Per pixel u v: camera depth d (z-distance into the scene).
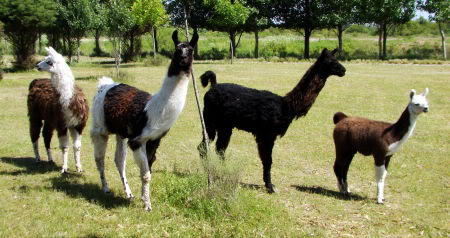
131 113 5.38
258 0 37.75
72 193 6.00
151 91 16.91
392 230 5.23
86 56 44.12
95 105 5.89
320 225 5.33
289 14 40.00
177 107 5.17
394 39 52.00
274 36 59.72
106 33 24.05
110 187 6.33
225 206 5.39
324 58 6.43
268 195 6.38
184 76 5.09
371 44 46.53
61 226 4.86
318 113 13.05
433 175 7.58
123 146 5.91
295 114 6.61
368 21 37.62
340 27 38.47
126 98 5.56
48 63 6.52
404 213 5.84
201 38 54.53
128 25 21.59
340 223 5.43
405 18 37.03
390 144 6.05
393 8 35.91
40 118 7.41
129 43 37.00
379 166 6.18
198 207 5.38
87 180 6.66
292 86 18.59
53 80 6.64
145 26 33.88
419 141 9.95
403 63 31.59
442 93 16.73
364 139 6.28
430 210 5.96
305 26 39.81
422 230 5.26
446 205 6.17
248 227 5.04
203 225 5.08
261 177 7.42
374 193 6.72
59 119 6.81
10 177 6.61
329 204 6.11
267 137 6.62
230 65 30.02
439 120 12.23
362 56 39.66
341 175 6.66
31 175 6.77
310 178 7.48
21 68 26.72
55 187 6.21
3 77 21.84
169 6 36.91
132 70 26.02
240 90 6.79
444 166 8.09
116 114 5.55
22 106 13.34
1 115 11.84
